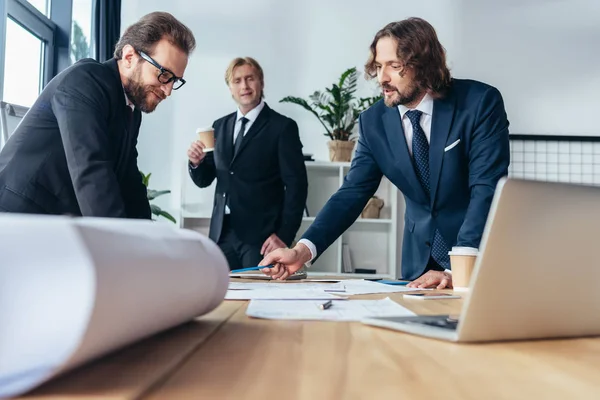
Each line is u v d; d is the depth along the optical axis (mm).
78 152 1646
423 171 1962
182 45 1903
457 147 1874
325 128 4922
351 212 1971
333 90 4738
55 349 395
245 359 531
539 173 5012
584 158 5027
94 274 401
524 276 637
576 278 675
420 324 702
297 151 3504
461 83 1959
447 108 1895
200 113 4984
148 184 4891
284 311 878
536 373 499
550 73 5098
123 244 479
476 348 613
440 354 574
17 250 401
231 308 943
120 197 1653
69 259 401
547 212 637
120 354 543
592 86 5078
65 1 4270
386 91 1942
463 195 1944
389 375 475
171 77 1899
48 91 1795
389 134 1995
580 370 513
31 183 1775
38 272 400
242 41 5059
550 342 666
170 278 564
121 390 413
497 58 5098
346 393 413
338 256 4797
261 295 1139
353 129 5062
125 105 1876
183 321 672
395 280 1817
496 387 443
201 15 5043
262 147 3471
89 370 474
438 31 5125
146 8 4988
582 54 5094
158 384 435
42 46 4164
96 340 420
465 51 5105
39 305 397
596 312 699
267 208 3500
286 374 473
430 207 2002
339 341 637
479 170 1819
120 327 457
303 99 4902
